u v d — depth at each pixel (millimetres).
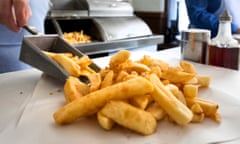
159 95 339
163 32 1874
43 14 899
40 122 351
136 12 1934
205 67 624
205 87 469
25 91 482
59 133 328
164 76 422
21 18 595
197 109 347
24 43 516
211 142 308
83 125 343
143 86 333
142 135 321
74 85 396
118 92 331
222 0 1087
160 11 1850
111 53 1309
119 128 336
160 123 344
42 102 414
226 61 625
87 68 507
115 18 1528
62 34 1187
